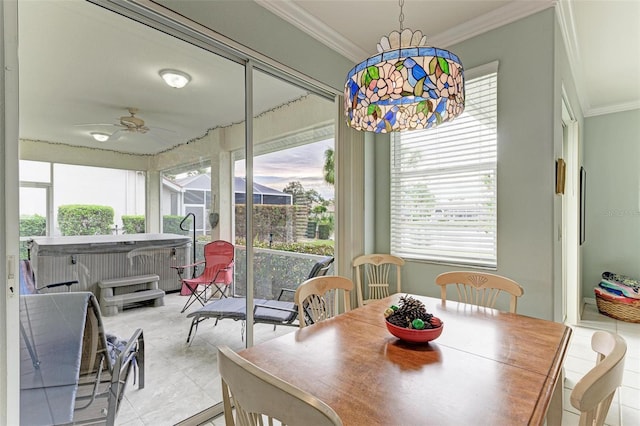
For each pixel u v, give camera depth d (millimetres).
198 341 2035
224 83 2092
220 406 2023
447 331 1507
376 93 1524
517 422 854
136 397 1754
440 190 2871
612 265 4230
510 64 2402
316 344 1374
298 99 2602
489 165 2588
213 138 2072
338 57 2799
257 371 750
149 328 1817
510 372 1124
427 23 2529
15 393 1312
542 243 2270
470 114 2678
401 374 1115
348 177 2955
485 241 2611
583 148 4352
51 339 1443
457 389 1019
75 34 1524
